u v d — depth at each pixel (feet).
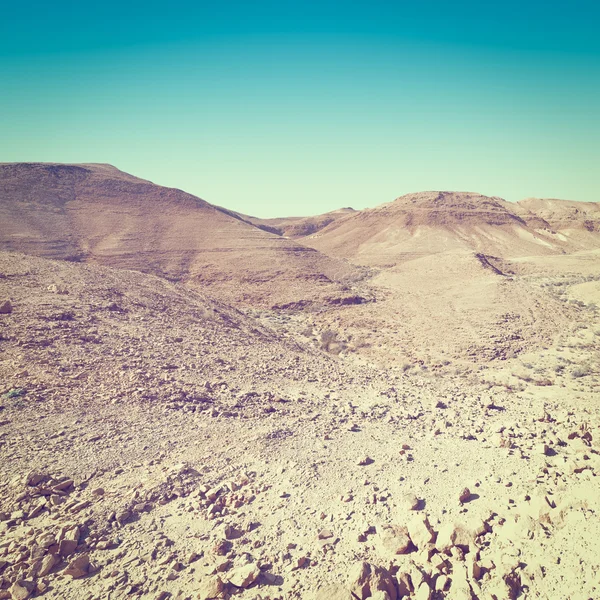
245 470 30.71
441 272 223.71
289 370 61.98
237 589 19.38
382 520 24.81
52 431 33.45
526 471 29.60
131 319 67.36
